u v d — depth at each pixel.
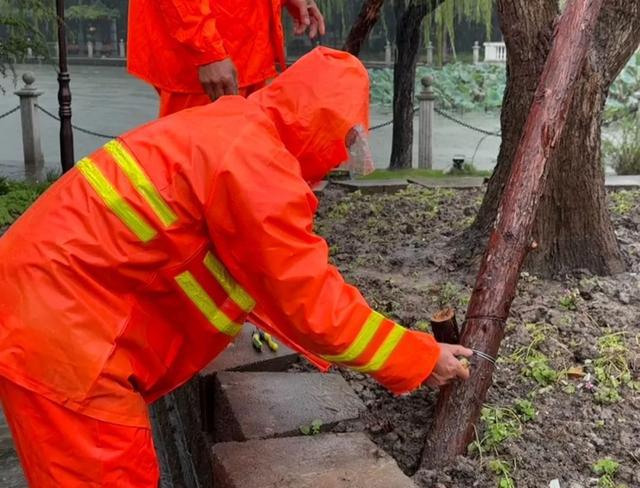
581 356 3.32
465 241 4.82
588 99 4.12
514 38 4.43
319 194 7.14
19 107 14.23
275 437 2.87
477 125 22.12
